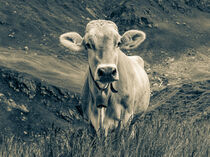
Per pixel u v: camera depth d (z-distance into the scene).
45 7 24.45
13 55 17.92
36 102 14.41
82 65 18.98
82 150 3.34
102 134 3.86
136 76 5.52
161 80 18.28
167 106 13.20
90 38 4.34
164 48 22.25
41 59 18.23
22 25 21.39
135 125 4.33
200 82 15.80
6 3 23.22
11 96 14.34
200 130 4.55
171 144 3.58
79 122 13.69
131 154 3.25
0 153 3.61
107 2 27.41
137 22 24.48
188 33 24.28
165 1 27.39
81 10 25.42
